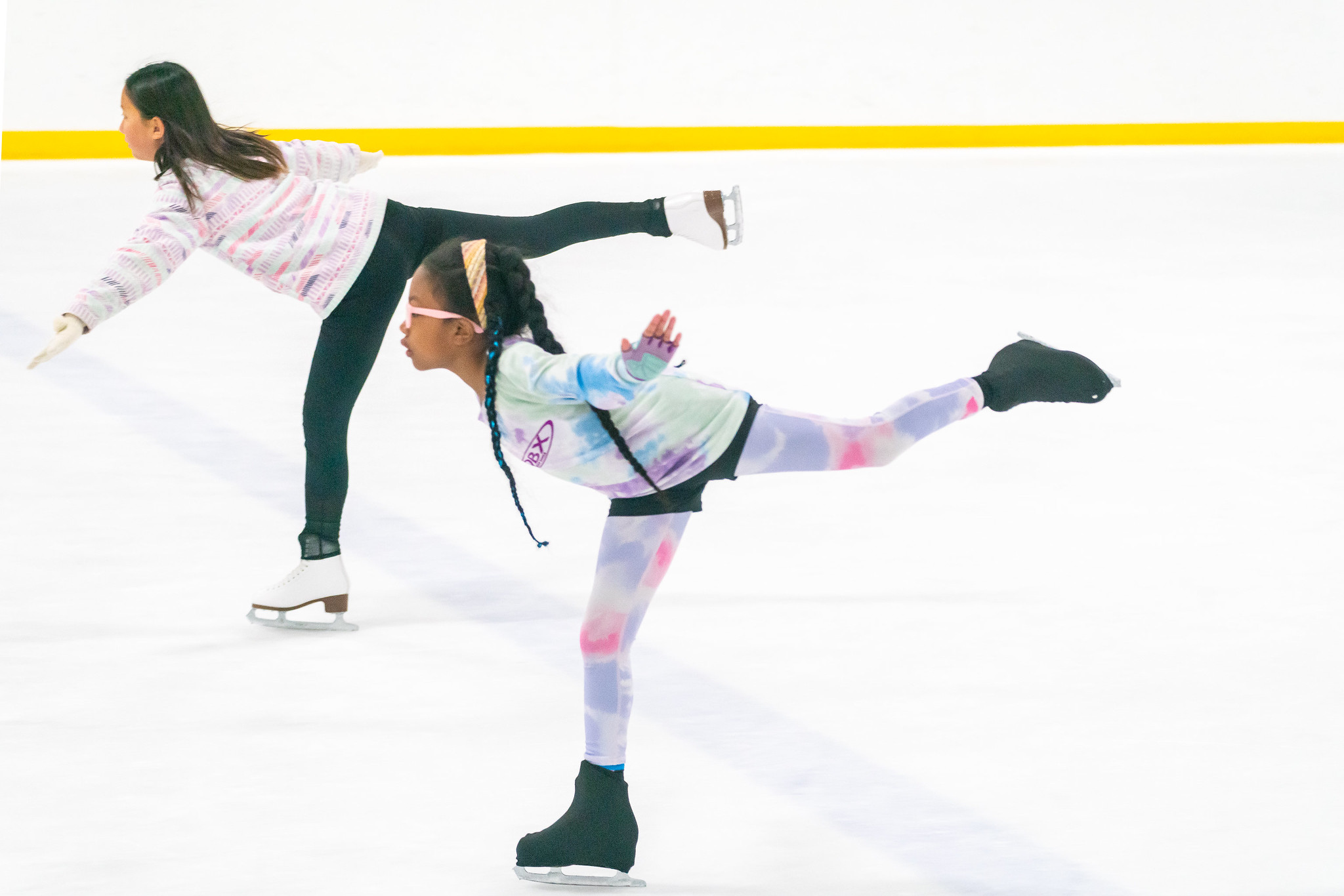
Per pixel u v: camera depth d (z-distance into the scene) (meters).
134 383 10.83
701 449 4.23
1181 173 22.94
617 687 4.22
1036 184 21.77
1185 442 9.23
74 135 23.28
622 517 4.30
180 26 23.16
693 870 4.31
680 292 14.49
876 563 7.14
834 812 4.66
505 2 23.92
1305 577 6.86
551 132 24.48
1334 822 4.59
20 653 5.97
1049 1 25.14
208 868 4.28
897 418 4.50
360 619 6.43
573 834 4.18
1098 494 8.22
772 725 5.33
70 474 8.59
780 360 11.62
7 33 22.84
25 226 17.33
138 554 7.24
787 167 23.09
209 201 6.02
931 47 25.11
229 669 5.83
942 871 4.30
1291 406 10.11
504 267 4.17
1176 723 5.32
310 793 4.77
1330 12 25.47
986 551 7.29
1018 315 13.34
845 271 15.56
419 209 6.43
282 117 23.66
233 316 13.50
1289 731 5.25
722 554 7.29
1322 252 16.50
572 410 4.14
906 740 5.19
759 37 24.70
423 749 5.12
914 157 24.58
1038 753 5.08
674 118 24.80
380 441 9.41
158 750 5.09
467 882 4.22
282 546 7.41
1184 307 13.64
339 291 6.14
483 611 6.52
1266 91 25.70
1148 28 25.36
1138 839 4.48
